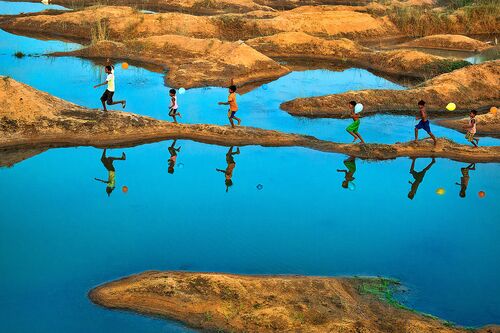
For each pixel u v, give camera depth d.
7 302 11.29
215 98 24.28
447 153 19.47
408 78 29.56
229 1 45.59
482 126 22.19
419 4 46.94
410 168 18.48
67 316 10.97
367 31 38.97
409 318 11.18
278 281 11.96
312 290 11.84
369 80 28.70
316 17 38.69
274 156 18.80
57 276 12.16
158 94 24.27
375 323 10.99
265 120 22.11
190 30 35.22
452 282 12.56
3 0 43.09
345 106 23.56
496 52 35.44
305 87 26.86
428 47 36.56
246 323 10.80
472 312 11.62
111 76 20.08
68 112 20.12
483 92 25.75
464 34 40.38
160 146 19.11
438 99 24.80
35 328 10.62
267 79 27.94
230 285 11.66
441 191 16.77
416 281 12.58
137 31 34.38
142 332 10.60
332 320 10.94
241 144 19.50
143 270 12.53
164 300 11.31
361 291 12.06
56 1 43.62
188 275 12.13
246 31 36.47
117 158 18.11
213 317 10.95
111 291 11.56
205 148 19.11
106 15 35.44
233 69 27.50
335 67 31.33
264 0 48.56
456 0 44.88
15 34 33.88
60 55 29.59
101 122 19.61
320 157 18.86
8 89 19.39
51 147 18.61
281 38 33.62
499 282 12.59
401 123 22.78
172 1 45.19
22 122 18.92
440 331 10.81
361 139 19.72
